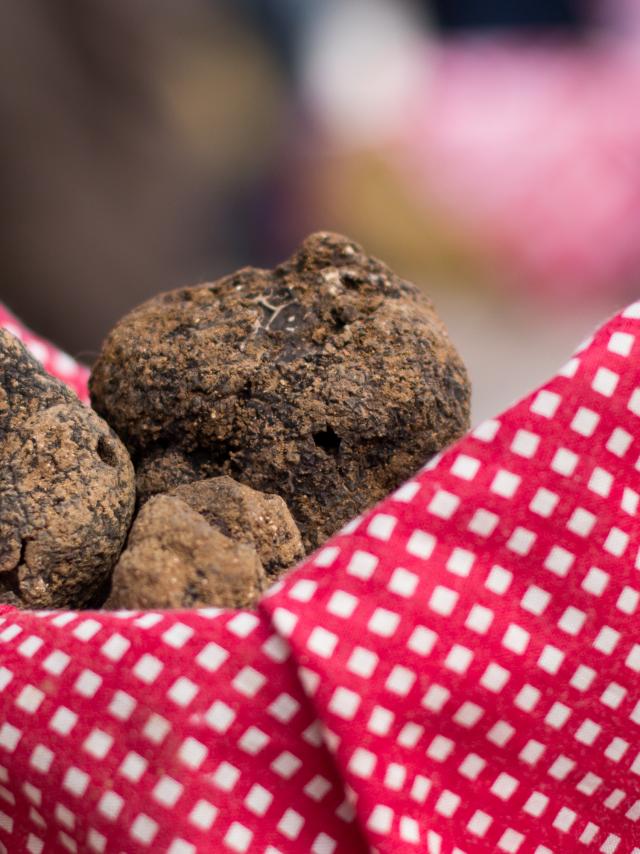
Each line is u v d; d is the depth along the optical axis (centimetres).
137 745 30
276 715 30
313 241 35
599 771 31
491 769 31
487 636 31
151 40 58
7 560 32
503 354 77
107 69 55
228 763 30
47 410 32
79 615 31
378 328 34
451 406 34
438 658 30
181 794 30
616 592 31
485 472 31
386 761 30
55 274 59
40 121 54
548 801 31
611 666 31
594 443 31
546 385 31
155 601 31
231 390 34
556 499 31
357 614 30
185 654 30
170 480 34
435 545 31
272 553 33
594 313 76
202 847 30
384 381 34
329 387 33
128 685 30
